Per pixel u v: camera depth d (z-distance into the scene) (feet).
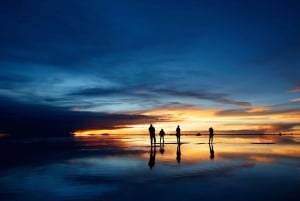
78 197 32.32
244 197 30.30
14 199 31.91
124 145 116.78
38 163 62.28
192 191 33.55
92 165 57.47
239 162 56.90
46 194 33.94
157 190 34.60
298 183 36.94
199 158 64.28
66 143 136.87
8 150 96.78
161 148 95.71
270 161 57.93
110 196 32.37
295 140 139.74
